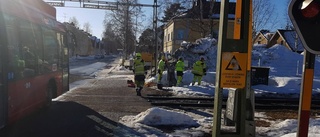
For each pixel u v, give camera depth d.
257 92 15.05
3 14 6.08
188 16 35.72
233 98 4.45
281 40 49.28
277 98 13.70
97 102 11.38
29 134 6.91
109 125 7.76
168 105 11.06
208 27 34.09
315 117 9.62
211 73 20.31
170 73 18.20
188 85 17.81
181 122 7.96
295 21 3.38
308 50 3.39
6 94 6.23
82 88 16.03
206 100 12.54
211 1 31.20
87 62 55.28
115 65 46.31
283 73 23.55
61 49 10.80
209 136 6.87
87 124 7.86
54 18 10.22
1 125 6.06
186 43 27.58
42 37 8.66
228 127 4.62
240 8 4.26
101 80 21.50
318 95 15.16
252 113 4.48
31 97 7.75
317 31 3.37
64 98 12.28
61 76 10.77
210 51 26.47
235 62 4.15
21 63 7.05
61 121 8.17
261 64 27.31
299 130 3.98
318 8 3.29
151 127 7.61
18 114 6.87
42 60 8.65
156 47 25.66
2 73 6.09
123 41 52.78
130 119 8.41
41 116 8.75
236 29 4.30
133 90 15.32
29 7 7.74
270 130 7.48
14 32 6.66
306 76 3.87
